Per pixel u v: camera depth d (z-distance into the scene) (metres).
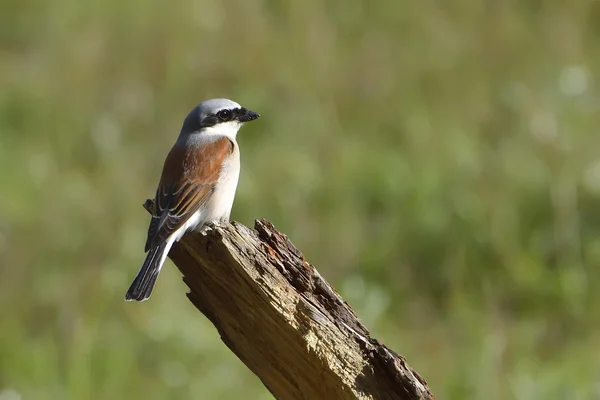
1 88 17.09
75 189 14.41
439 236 12.96
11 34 19.23
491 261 12.77
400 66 17.08
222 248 6.98
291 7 17.83
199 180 8.95
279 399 7.16
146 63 17.47
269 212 13.78
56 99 16.84
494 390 10.99
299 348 6.90
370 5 18.64
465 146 14.72
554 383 11.07
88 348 11.51
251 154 15.25
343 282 12.41
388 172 14.12
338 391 6.86
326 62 16.97
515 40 17.52
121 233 13.50
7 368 11.55
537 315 12.34
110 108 16.75
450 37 17.64
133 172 14.78
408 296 12.62
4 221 13.71
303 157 14.96
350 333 6.87
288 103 16.33
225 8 18.16
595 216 13.33
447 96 16.38
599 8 18.53
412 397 6.82
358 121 16.14
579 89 16.16
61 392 11.23
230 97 16.98
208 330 11.95
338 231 13.38
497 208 13.19
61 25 18.62
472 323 11.99
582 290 12.40
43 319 12.45
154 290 12.21
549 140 14.59
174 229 8.52
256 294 6.92
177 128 16.23
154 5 18.38
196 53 17.56
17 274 12.95
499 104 15.98
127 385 11.33
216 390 11.25
